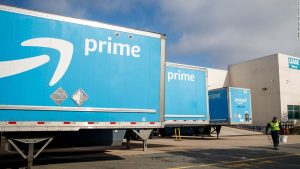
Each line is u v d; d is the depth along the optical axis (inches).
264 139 908.6
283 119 1459.2
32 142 319.9
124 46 369.4
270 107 1518.2
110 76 355.9
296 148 591.5
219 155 459.2
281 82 1491.1
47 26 323.0
